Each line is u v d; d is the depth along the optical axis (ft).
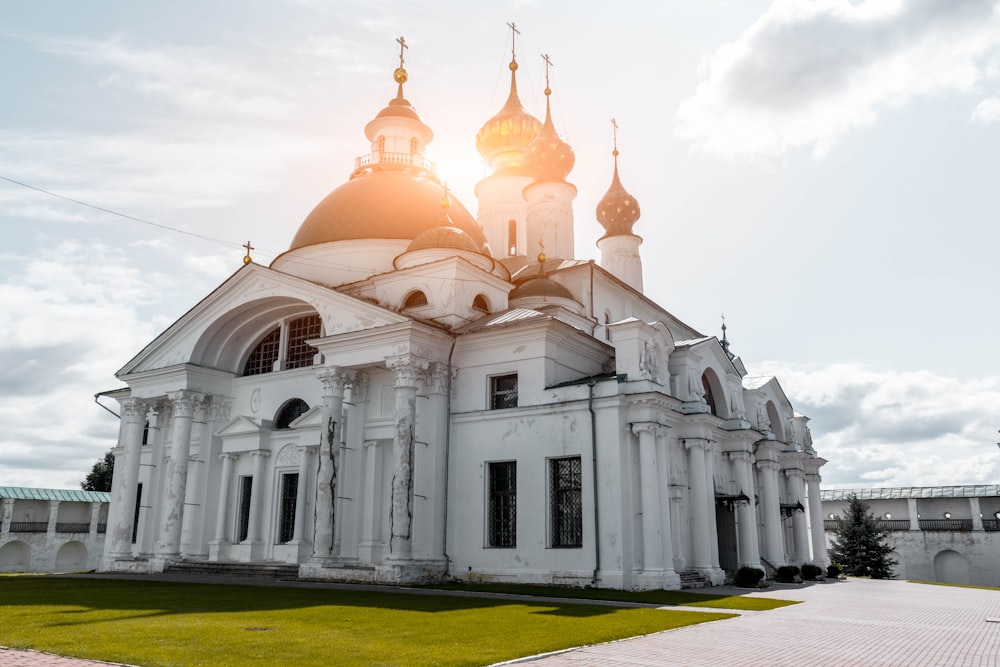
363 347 91.35
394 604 56.49
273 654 32.96
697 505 91.20
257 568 95.81
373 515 92.63
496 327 89.15
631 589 77.25
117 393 124.88
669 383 92.73
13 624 42.96
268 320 113.09
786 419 130.41
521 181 145.07
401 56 147.13
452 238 103.14
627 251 149.38
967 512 191.72
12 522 172.45
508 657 33.37
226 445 110.11
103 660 31.55
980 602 73.82
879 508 200.34
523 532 83.92
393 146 137.80
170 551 104.58
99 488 233.55
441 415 90.48
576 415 83.66
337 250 113.70
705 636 42.91
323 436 91.25
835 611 61.72
